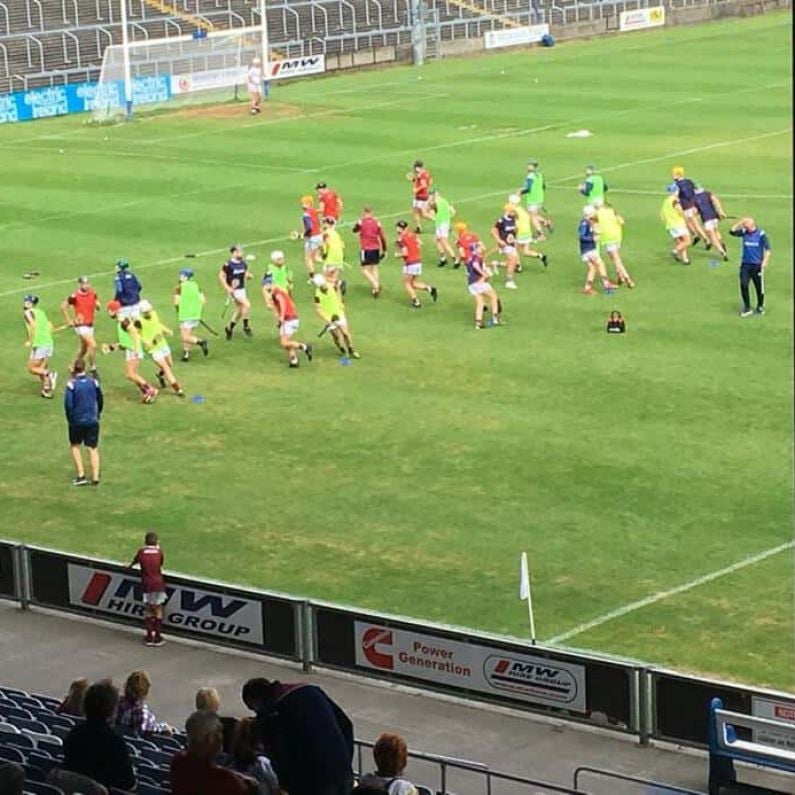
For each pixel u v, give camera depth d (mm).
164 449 35219
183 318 41219
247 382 39531
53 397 38969
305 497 32375
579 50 96312
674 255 49594
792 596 27297
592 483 32500
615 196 58312
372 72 90688
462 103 79250
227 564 29375
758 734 20266
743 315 43469
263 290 42219
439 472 33375
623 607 27141
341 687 24234
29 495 32938
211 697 17172
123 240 54062
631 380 38625
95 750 16297
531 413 36625
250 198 59719
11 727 18906
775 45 94562
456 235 53219
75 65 88000
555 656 22797
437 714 23344
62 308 44500
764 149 65812
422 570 28859
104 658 25469
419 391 38438
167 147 70188
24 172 65750
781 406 36469
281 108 79188
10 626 26688
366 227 46281
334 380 39438
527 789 21109
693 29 103125
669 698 22078
